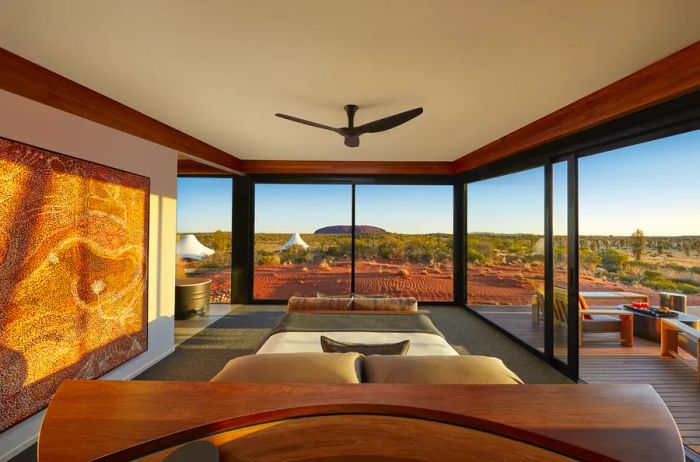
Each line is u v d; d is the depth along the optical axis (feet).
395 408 2.23
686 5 4.73
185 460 1.89
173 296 11.11
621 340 11.64
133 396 2.33
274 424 2.17
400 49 6.05
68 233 7.15
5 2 4.77
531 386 2.47
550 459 1.95
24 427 6.24
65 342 7.09
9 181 5.96
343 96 8.24
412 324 9.14
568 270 9.40
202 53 6.26
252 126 10.96
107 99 8.44
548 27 5.33
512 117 9.88
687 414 7.45
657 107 6.88
